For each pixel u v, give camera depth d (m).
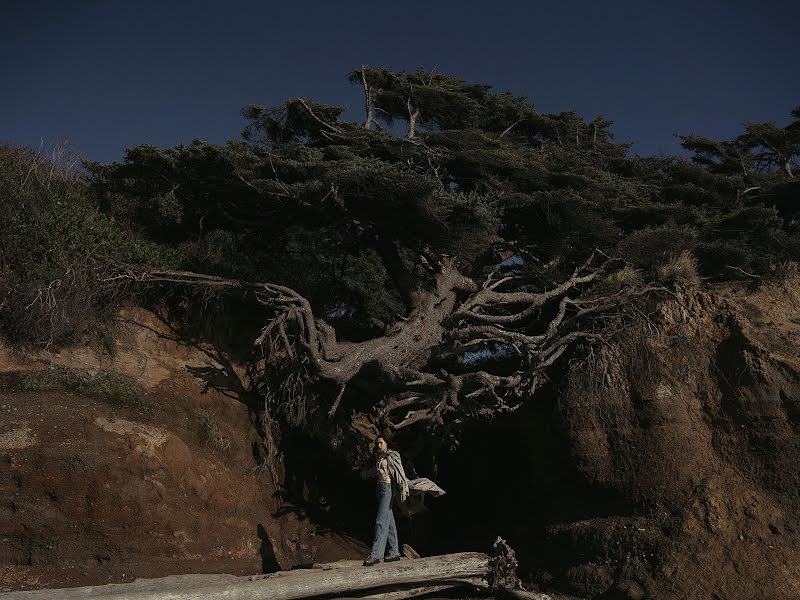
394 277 15.91
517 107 18.39
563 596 12.29
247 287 14.09
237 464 13.16
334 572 10.20
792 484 11.74
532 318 17.09
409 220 14.69
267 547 12.59
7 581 9.65
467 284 15.75
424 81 16.88
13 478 10.07
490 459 16.62
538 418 14.73
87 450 10.59
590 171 16.17
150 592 8.90
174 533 11.18
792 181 17.72
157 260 14.28
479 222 14.03
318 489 14.75
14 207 13.09
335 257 18.77
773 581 10.83
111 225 14.26
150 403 12.31
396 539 11.20
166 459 11.52
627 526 12.35
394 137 15.05
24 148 14.84
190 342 14.20
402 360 14.28
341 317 18.19
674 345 13.27
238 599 9.27
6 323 12.03
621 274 14.99
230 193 14.59
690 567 11.28
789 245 15.51
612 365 13.51
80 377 11.91
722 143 22.52
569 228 15.47
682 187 18.52
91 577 10.18
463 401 13.98
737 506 11.76
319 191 13.59
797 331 13.20
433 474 15.27
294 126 15.61
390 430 13.85
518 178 15.64
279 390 13.98
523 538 14.41
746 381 12.54
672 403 12.76
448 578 11.02
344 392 15.37
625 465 12.77
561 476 13.62
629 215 16.45
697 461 12.41
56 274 12.59
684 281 14.21
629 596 11.48
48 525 10.08
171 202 13.99
